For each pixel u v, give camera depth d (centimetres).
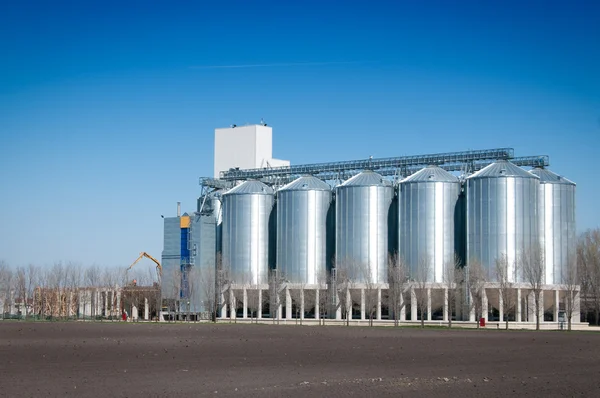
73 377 7606
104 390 6806
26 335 13912
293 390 6900
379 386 7175
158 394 6631
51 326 17862
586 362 9494
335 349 11150
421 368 8638
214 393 6706
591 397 6712
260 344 12062
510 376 7994
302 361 9306
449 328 19938
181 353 10244
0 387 6925
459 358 9869
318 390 6912
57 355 9800
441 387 7156
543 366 8969
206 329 17075
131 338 13212
